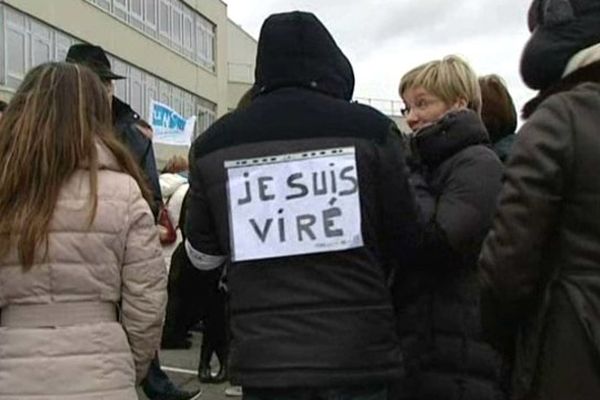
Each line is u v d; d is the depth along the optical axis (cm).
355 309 245
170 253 561
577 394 206
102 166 266
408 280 287
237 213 252
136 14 2895
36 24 2177
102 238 260
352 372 241
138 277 267
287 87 258
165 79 3184
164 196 645
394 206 251
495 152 322
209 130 266
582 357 206
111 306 268
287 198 248
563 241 211
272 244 246
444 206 282
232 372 253
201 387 630
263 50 262
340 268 245
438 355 284
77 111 263
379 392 250
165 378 566
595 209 207
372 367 244
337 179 246
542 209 208
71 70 270
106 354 259
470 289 282
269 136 254
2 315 265
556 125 209
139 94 2933
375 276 249
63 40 2336
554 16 223
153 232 271
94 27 2539
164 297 274
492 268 214
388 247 258
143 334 271
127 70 2822
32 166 256
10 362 255
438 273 285
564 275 211
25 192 257
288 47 258
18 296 259
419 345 286
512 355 230
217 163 257
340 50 268
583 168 207
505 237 211
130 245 265
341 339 242
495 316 222
